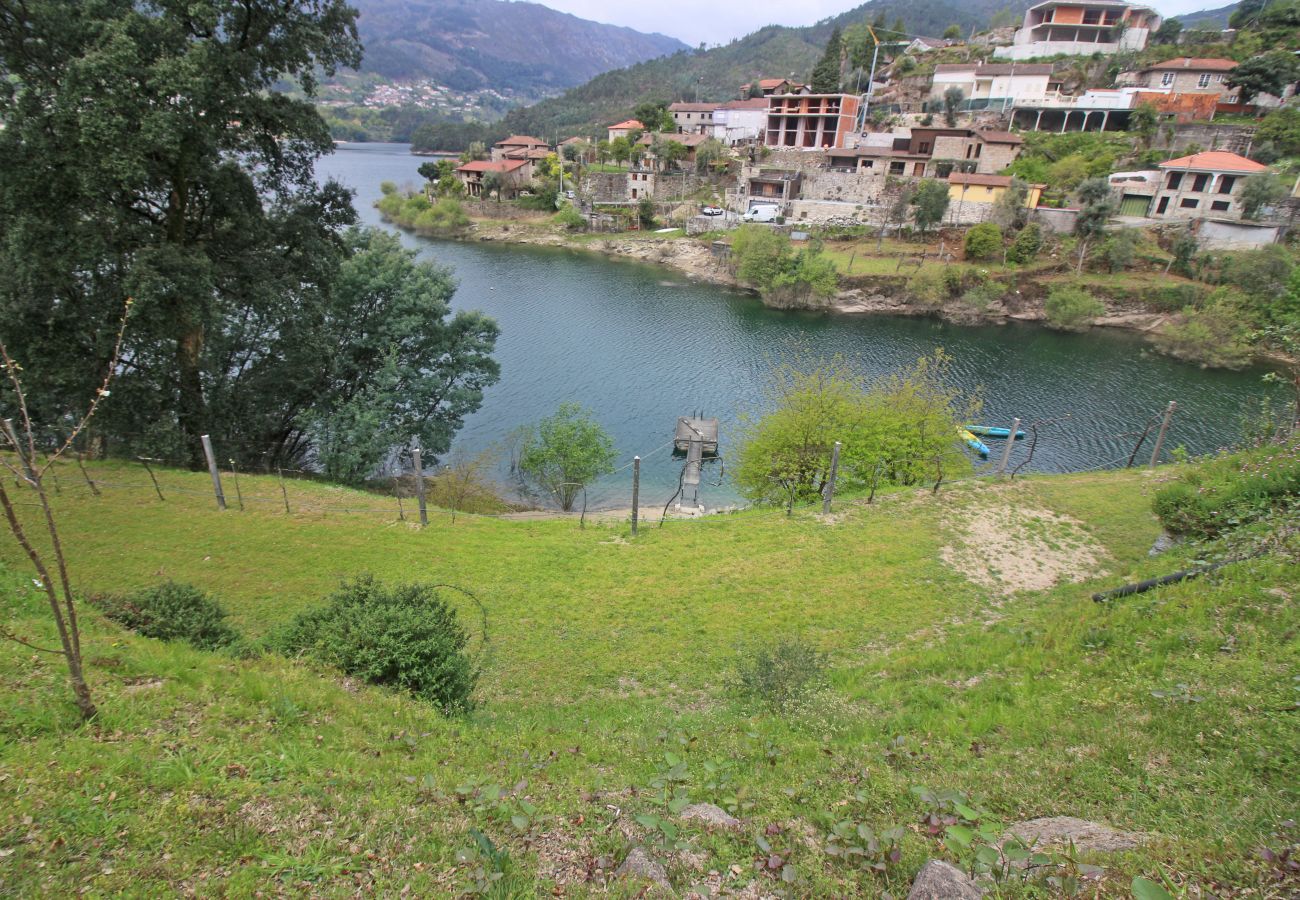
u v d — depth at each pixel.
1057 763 7.02
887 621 14.46
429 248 100.56
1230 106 86.44
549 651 13.72
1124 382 50.06
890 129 107.00
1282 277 57.81
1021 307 69.44
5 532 16.30
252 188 23.53
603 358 54.56
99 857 5.18
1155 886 4.10
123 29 18.39
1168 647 9.23
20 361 20.89
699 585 16.45
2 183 18.78
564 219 108.75
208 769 6.46
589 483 33.41
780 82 130.00
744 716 10.26
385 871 5.45
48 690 7.30
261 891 5.08
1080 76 99.81
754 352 56.84
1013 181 78.50
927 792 6.11
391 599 10.66
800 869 5.49
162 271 20.36
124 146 18.31
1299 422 18.61
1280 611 9.24
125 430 23.59
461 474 31.62
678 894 5.28
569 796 6.98
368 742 7.89
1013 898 4.73
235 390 27.70
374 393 30.11
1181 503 15.75
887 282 72.38
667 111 140.25
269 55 21.88
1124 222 73.88
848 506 20.62
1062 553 17.23
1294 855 4.74
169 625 10.53
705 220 99.19
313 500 20.97
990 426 41.66
